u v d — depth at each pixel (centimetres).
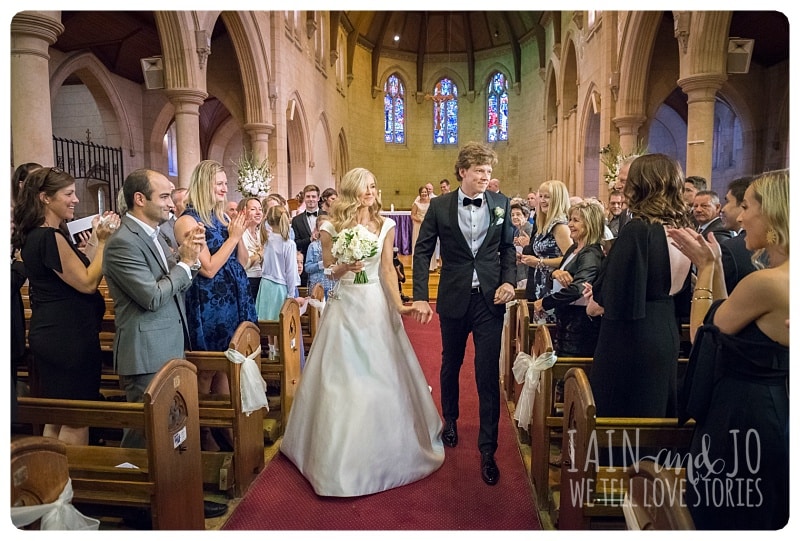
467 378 534
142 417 226
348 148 2119
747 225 175
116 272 252
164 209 263
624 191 251
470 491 306
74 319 279
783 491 178
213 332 339
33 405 233
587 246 329
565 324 353
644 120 1080
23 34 515
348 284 315
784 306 164
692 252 217
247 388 296
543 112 2009
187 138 965
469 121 2370
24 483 175
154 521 221
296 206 1083
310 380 326
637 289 232
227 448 346
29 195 274
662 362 238
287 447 333
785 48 1131
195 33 963
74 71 1229
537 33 1956
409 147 2383
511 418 421
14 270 268
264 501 294
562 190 423
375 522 275
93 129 1373
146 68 968
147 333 265
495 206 324
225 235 353
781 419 175
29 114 520
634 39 1027
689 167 830
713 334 180
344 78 2048
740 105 1247
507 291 311
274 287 468
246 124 1247
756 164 1248
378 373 307
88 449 257
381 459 300
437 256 1143
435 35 2311
